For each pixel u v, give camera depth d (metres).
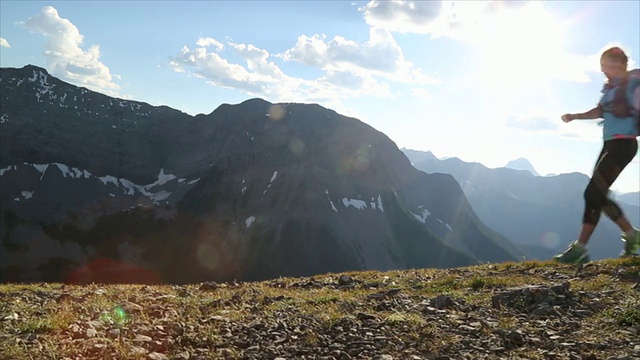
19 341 2.55
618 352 2.35
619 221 3.40
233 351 2.52
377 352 2.54
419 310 3.55
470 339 2.71
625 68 3.24
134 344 2.57
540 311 3.31
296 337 2.83
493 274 5.92
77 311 3.58
